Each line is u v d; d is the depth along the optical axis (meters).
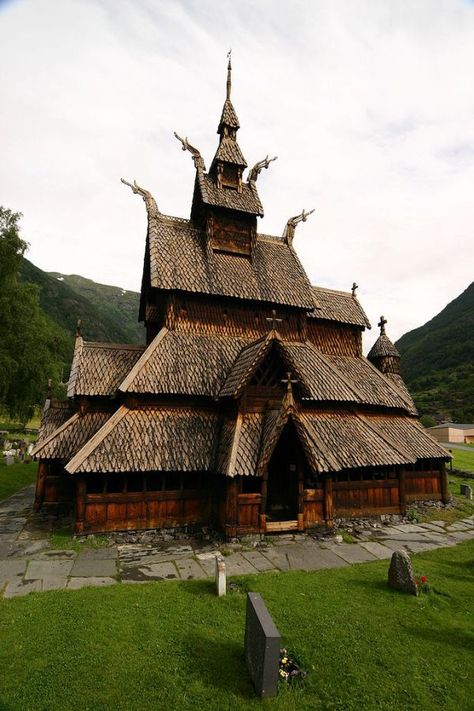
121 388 17.50
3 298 35.19
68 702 6.83
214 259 23.34
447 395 138.62
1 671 7.52
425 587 11.81
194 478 18.34
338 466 17.33
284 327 23.69
